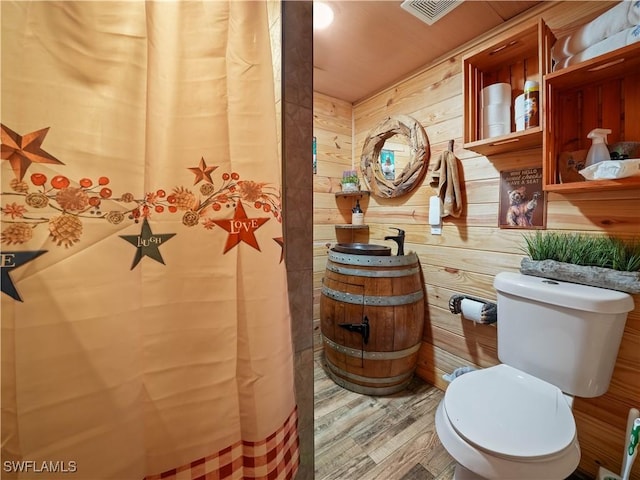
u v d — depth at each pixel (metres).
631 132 1.00
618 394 1.04
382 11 1.27
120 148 0.38
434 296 1.73
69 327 0.35
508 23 1.33
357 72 1.81
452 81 1.59
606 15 0.93
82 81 0.36
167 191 0.44
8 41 0.32
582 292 0.97
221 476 0.47
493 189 1.42
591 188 0.99
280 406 0.52
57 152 0.34
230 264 0.48
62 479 0.34
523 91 1.28
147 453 0.42
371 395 1.65
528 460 0.72
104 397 0.37
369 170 2.10
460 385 1.01
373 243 2.17
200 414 0.46
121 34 0.38
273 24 0.71
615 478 1.00
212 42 0.47
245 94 0.49
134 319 0.40
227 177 0.48
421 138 1.73
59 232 0.34
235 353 0.48
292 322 0.75
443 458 1.23
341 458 1.23
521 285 1.10
